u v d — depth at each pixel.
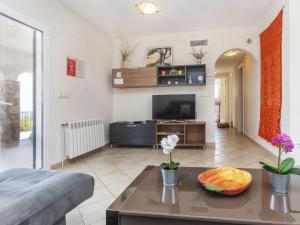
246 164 3.55
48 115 3.27
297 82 3.08
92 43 4.57
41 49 3.21
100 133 4.59
